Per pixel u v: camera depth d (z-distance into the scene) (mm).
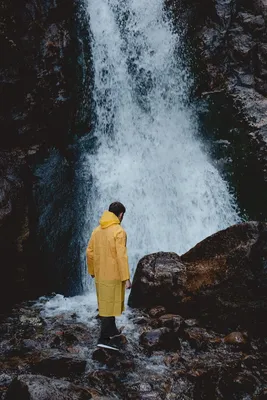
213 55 12695
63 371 5520
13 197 8703
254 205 11633
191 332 6609
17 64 9656
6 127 9531
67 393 4551
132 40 12203
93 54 11344
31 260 8898
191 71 12711
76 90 10805
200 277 7418
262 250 7234
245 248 7262
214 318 7012
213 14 12844
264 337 6641
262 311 6836
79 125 10883
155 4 12680
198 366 5750
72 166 10422
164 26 12734
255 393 5195
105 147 11336
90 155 10961
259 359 5980
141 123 12016
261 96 12367
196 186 11734
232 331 6801
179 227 11242
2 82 9414
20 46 9758
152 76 12344
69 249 9695
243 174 11828
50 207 9547
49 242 9320
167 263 7820
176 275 7590
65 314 7652
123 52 12016
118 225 5883
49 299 8773
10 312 7969
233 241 7492
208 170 11977
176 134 12312
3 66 9477
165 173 11641
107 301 5840
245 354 6117
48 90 10141
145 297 7652
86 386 5219
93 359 5887
